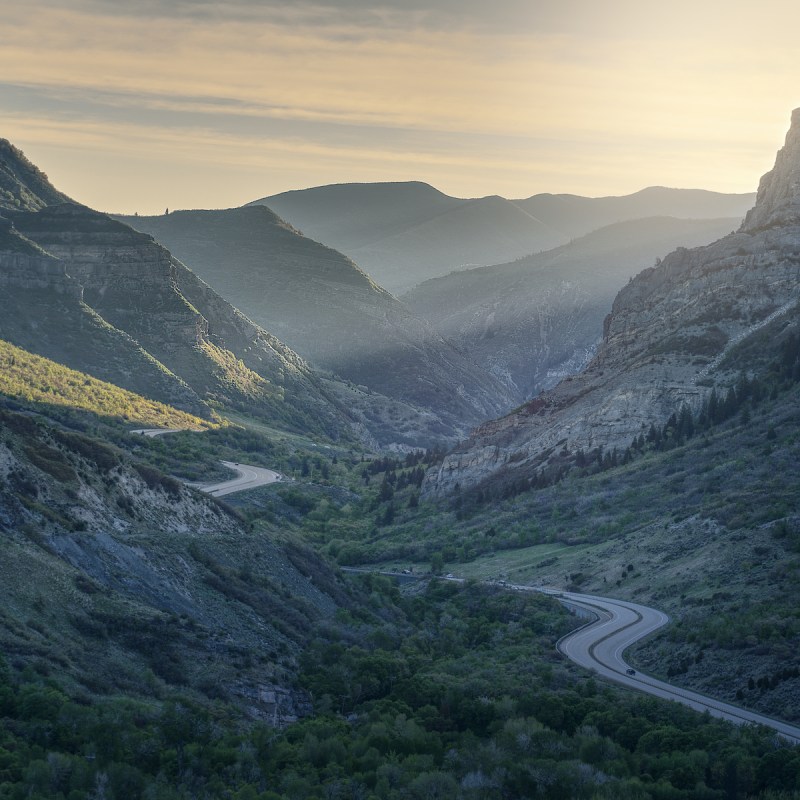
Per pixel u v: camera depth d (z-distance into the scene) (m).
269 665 146.75
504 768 121.94
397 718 135.50
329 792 113.50
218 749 117.25
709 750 127.94
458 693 144.75
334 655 157.00
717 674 153.88
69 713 114.81
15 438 169.00
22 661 123.06
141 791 107.81
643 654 167.62
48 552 149.62
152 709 122.06
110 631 140.12
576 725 138.75
